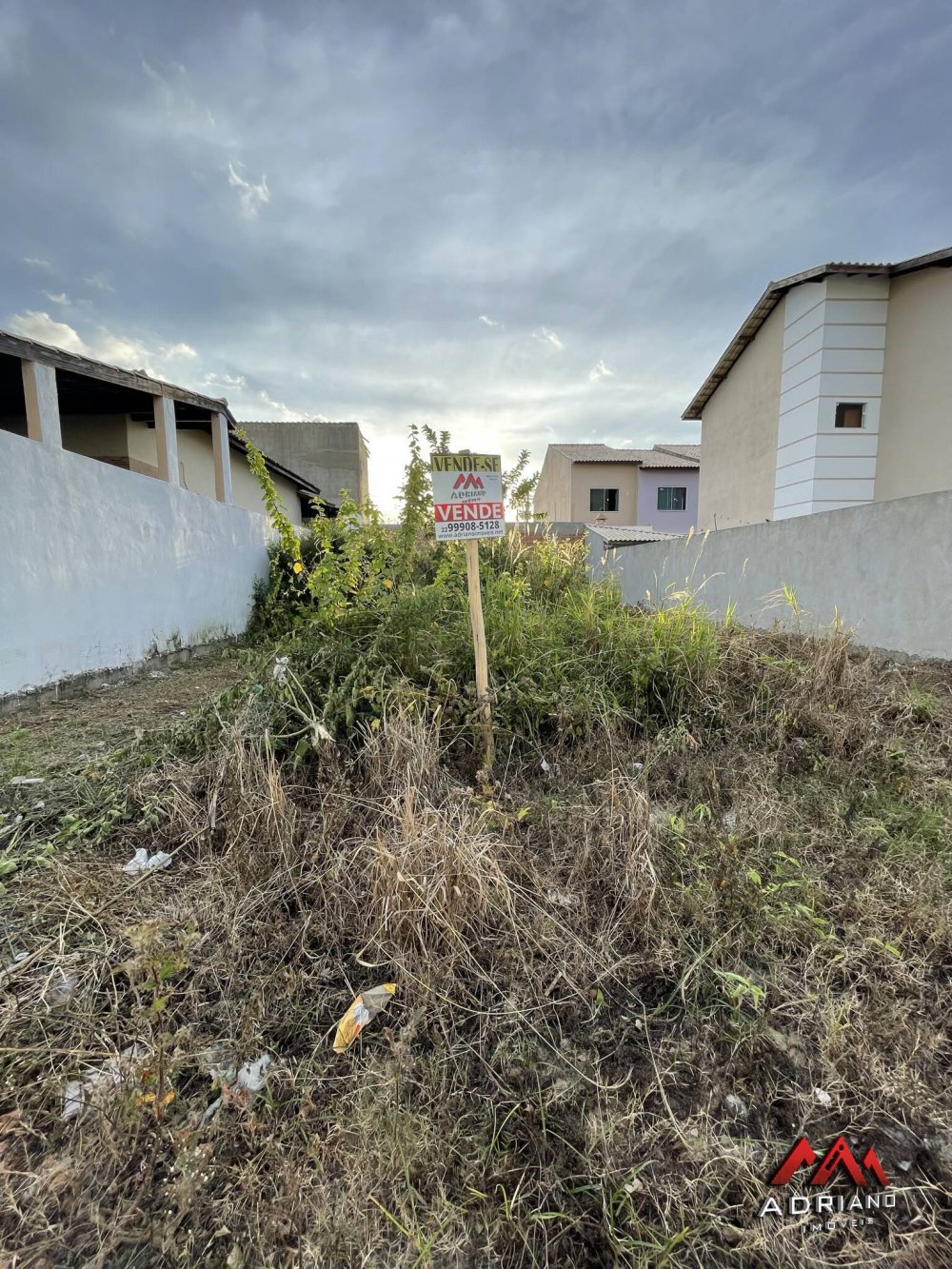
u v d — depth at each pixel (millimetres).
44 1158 1139
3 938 1681
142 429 7750
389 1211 1072
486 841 1877
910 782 2508
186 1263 997
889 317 8648
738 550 6293
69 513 4215
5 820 2244
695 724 2967
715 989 1569
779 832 2199
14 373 5520
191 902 1827
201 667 5473
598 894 1913
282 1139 1185
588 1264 1015
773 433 10023
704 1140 1202
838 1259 1032
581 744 2752
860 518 4590
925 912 1762
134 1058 1309
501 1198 1104
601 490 20656
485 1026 1458
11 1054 1327
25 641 3799
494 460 2561
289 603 7449
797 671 3314
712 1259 1025
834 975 1618
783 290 9414
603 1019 1496
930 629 3967
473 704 2611
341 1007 1510
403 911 1631
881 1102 1289
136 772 2562
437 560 5176
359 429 17344
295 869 1926
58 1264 989
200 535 6230
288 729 2494
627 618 3787
